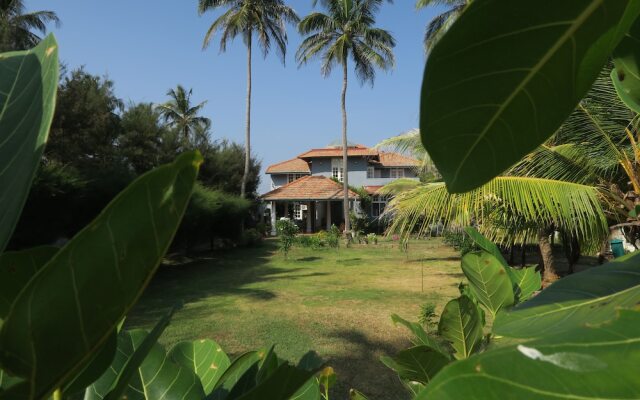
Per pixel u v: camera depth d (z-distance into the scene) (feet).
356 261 59.47
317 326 25.43
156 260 1.27
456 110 1.40
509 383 0.98
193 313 29.14
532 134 1.50
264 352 3.53
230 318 27.58
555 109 1.43
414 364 3.59
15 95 1.84
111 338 2.29
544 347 1.02
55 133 54.85
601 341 1.03
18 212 1.53
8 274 2.23
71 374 1.36
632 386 0.96
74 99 57.26
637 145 18.24
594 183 23.36
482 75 1.32
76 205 40.63
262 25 89.15
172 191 1.21
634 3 1.20
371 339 22.76
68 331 1.28
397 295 34.99
